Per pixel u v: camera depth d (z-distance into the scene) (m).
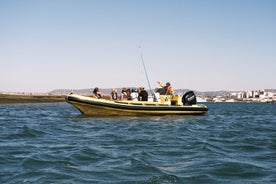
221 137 14.14
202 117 24.95
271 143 12.37
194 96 25.77
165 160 8.98
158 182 6.90
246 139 13.48
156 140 12.77
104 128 16.92
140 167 8.09
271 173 7.67
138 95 23.53
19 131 15.59
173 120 21.31
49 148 10.75
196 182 6.95
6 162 8.56
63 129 16.50
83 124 18.81
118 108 21.94
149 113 22.75
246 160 9.06
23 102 74.81
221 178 7.25
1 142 12.13
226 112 39.19
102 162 8.66
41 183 6.75
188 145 11.57
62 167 8.05
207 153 10.04
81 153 9.70
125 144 11.73
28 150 10.34
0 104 64.06
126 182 6.88
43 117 25.91
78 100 21.61
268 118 28.56
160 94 24.47
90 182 6.88
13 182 6.80
